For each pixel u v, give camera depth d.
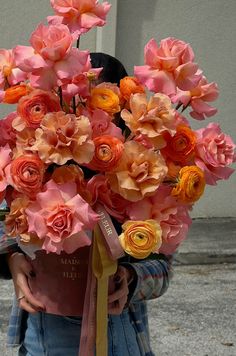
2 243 2.29
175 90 2.07
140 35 8.16
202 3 8.34
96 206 2.06
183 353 4.91
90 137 1.97
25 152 2.01
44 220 1.92
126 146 2.00
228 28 8.48
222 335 5.25
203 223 8.53
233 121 8.65
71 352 2.28
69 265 2.18
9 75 2.13
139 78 2.07
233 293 6.28
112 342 2.31
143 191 2.00
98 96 2.08
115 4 7.88
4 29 7.68
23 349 2.45
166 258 2.41
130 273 2.26
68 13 2.09
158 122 2.00
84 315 2.14
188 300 6.01
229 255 7.33
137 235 1.95
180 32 8.32
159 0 8.18
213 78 8.52
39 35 1.96
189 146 2.05
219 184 8.73
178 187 2.02
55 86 2.02
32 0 7.69
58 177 2.02
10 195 2.09
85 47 7.89
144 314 2.49
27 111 2.01
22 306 2.26
